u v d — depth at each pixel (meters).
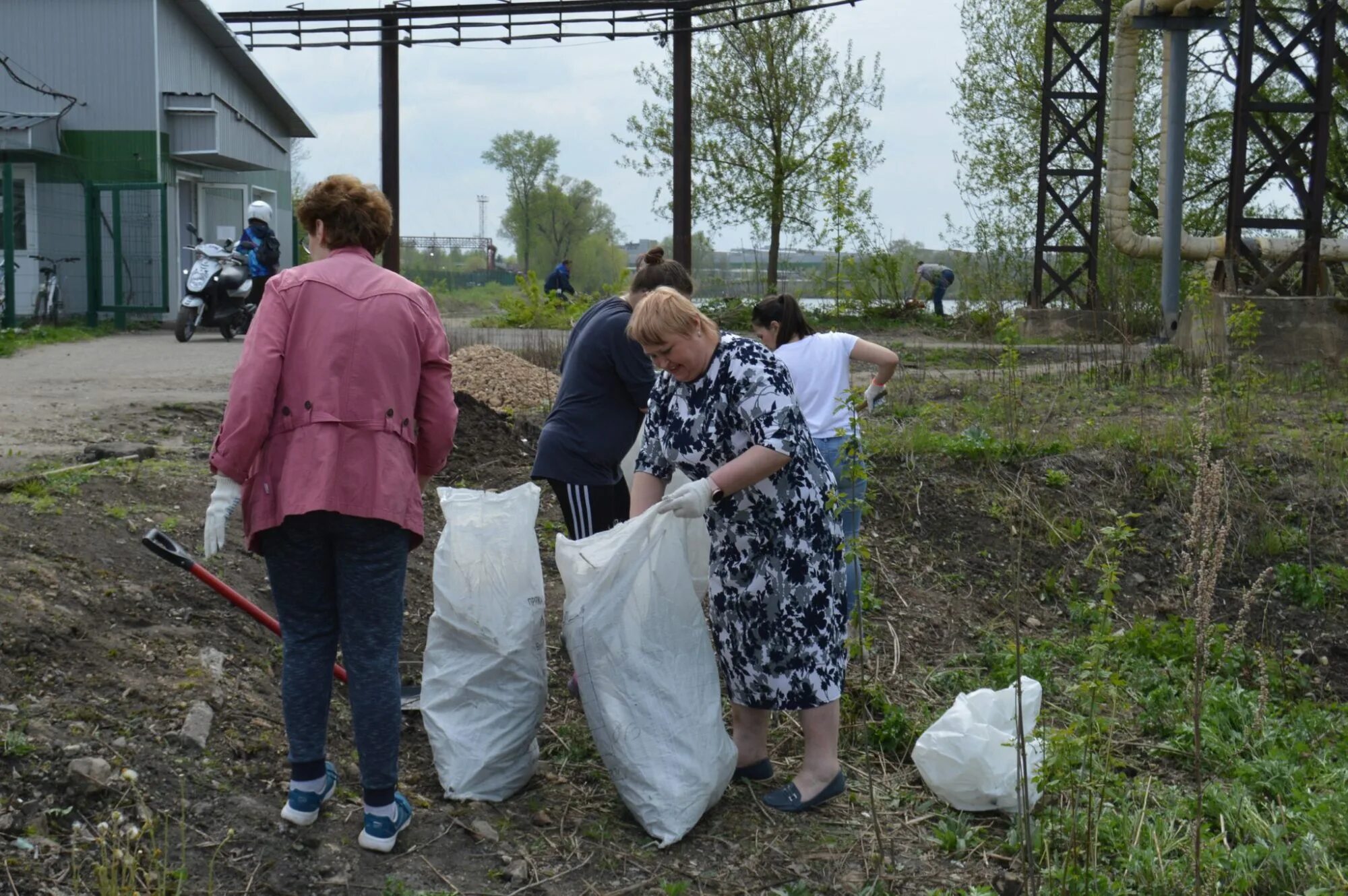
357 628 3.35
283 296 3.34
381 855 3.44
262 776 3.72
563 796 3.99
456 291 52.50
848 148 22.97
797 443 3.75
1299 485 8.23
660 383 3.94
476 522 3.94
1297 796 4.34
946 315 24.44
